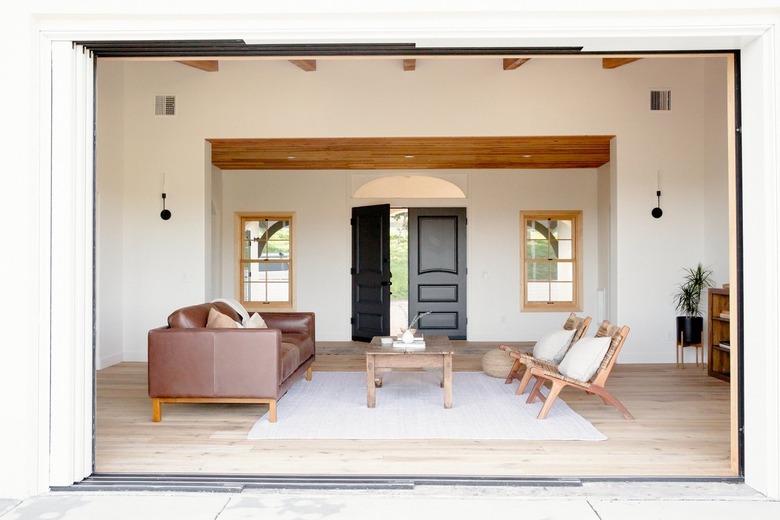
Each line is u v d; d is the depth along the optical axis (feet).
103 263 21.34
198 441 12.43
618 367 21.53
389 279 28.25
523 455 11.41
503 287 29.63
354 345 28.02
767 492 9.35
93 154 10.22
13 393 9.31
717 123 21.45
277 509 8.75
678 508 8.85
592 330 29.25
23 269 9.35
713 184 21.77
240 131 22.53
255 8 9.56
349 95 22.26
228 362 13.82
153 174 22.80
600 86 22.25
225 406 15.61
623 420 14.17
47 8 9.42
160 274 22.81
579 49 10.43
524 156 26.37
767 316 9.45
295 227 29.81
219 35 9.77
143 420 14.19
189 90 22.66
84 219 9.97
